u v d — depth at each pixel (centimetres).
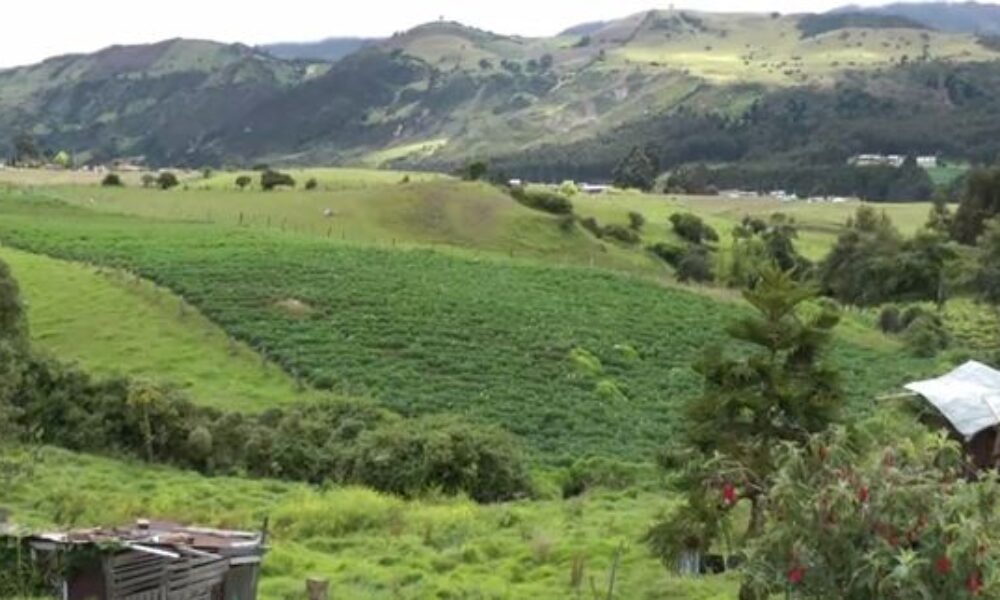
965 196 13088
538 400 5831
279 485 4294
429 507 3838
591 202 13500
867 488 1250
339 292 7256
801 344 2834
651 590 2598
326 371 5859
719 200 17288
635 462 4962
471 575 2844
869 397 6306
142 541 2120
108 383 4828
